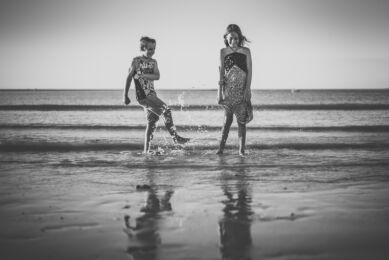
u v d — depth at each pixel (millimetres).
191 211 3652
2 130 12352
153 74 7246
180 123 16938
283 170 5695
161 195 4289
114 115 21594
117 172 5680
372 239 2867
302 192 4359
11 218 3469
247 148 8117
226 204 3889
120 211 3678
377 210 3641
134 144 8773
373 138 9969
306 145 8461
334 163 6281
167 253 2631
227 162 6410
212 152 7551
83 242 2857
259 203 3914
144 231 3090
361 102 46938
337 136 10539
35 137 10430
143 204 3922
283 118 18922
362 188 4543
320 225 3199
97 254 2631
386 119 18000
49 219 3436
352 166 6008
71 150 8125
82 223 3314
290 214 3525
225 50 6824
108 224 3279
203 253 2625
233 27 6793
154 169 5879
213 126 14125
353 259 2508
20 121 17141
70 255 2619
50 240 2906
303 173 5473
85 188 4668
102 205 3895
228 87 6824
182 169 5844
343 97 72875
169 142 9281
